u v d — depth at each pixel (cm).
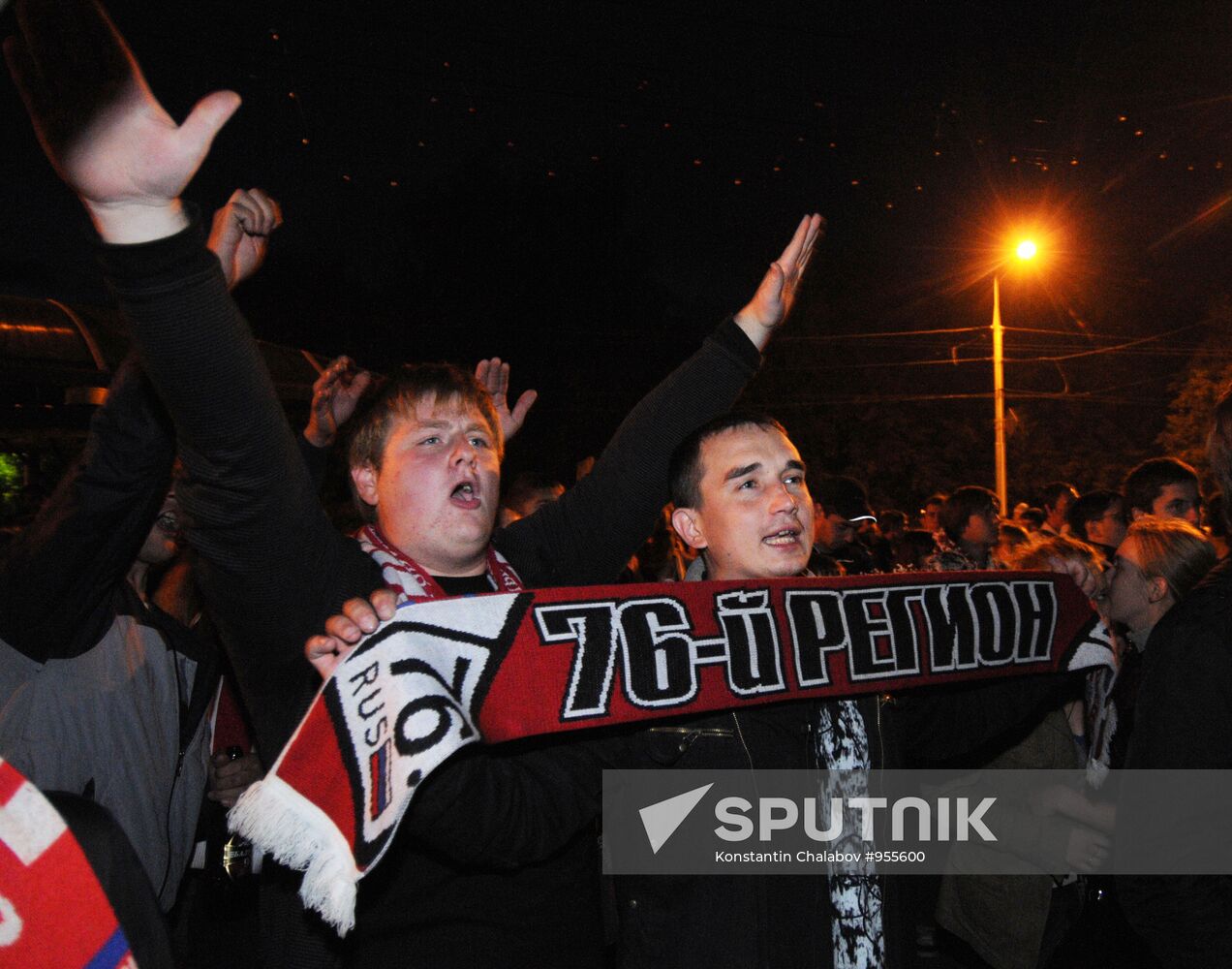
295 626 192
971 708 244
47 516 232
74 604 240
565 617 192
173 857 280
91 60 131
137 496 231
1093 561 400
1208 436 264
